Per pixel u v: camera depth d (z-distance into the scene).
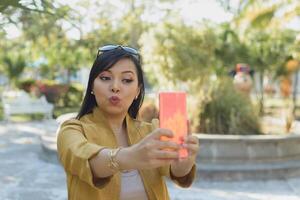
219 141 6.62
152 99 8.47
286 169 6.54
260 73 18.09
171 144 1.19
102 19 17.03
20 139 10.56
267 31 18.25
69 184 1.53
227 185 6.10
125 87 1.57
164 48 9.66
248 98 8.09
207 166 6.46
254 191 5.81
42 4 2.92
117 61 1.57
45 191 5.71
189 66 9.60
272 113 15.50
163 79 9.92
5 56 21.66
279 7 11.62
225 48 16.70
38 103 15.08
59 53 20.31
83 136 1.51
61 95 18.95
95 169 1.31
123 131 1.67
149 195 1.60
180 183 1.63
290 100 17.03
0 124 13.91
